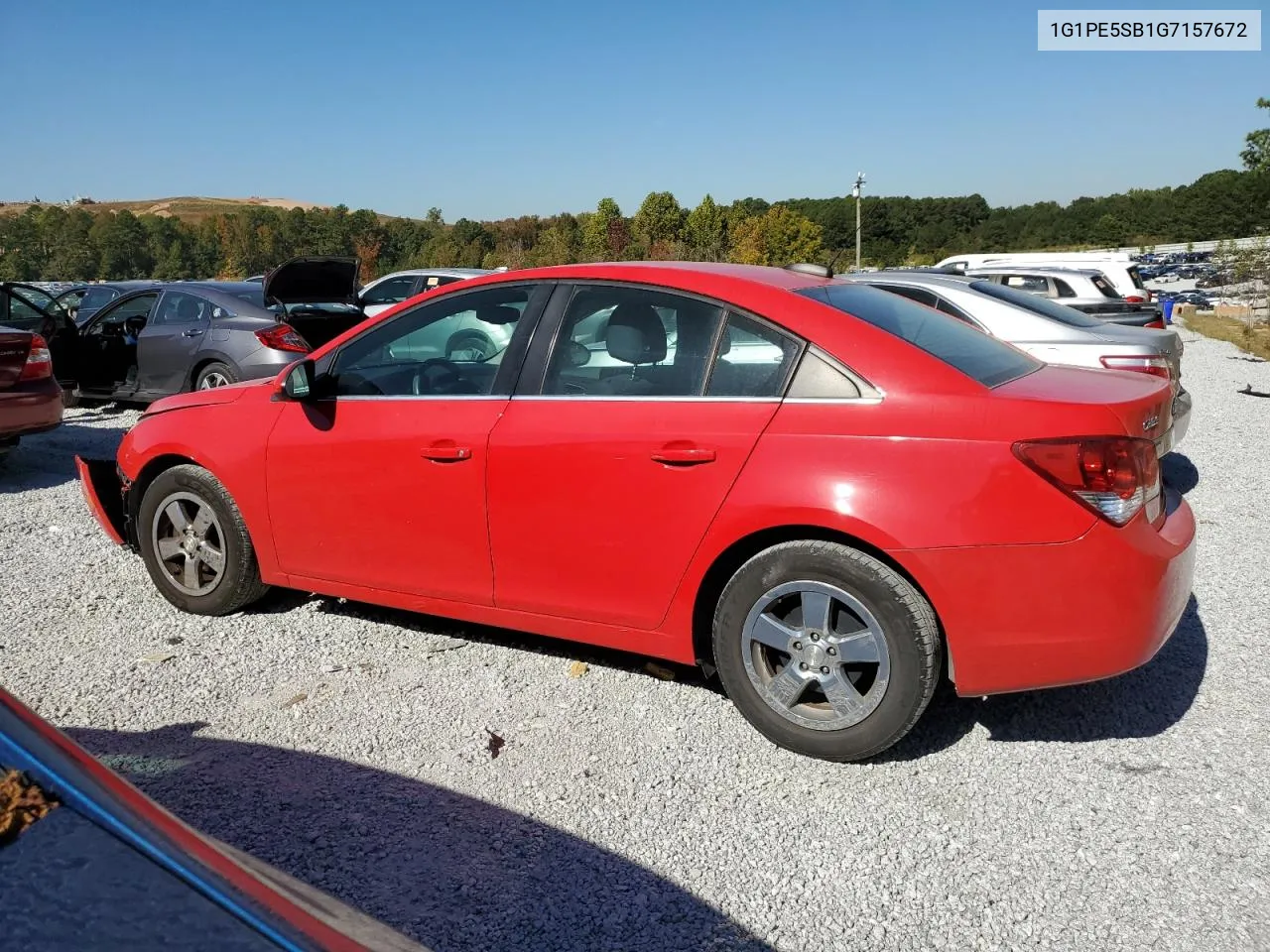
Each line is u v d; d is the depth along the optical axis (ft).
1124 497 10.00
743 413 11.07
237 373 32.78
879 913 8.50
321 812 10.04
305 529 14.11
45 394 26.03
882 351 10.73
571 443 11.84
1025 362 12.35
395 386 13.57
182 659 13.93
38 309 41.11
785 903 8.64
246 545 14.96
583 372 12.19
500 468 12.28
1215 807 10.01
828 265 14.44
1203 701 12.34
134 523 16.39
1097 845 9.44
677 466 11.23
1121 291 48.80
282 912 4.34
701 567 11.24
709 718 12.11
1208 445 29.63
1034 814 9.97
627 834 9.70
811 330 11.02
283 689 12.97
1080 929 8.27
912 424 10.34
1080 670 10.07
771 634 11.03
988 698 12.56
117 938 3.99
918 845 9.48
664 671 13.34
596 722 12.02
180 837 4.50
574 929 8.29
